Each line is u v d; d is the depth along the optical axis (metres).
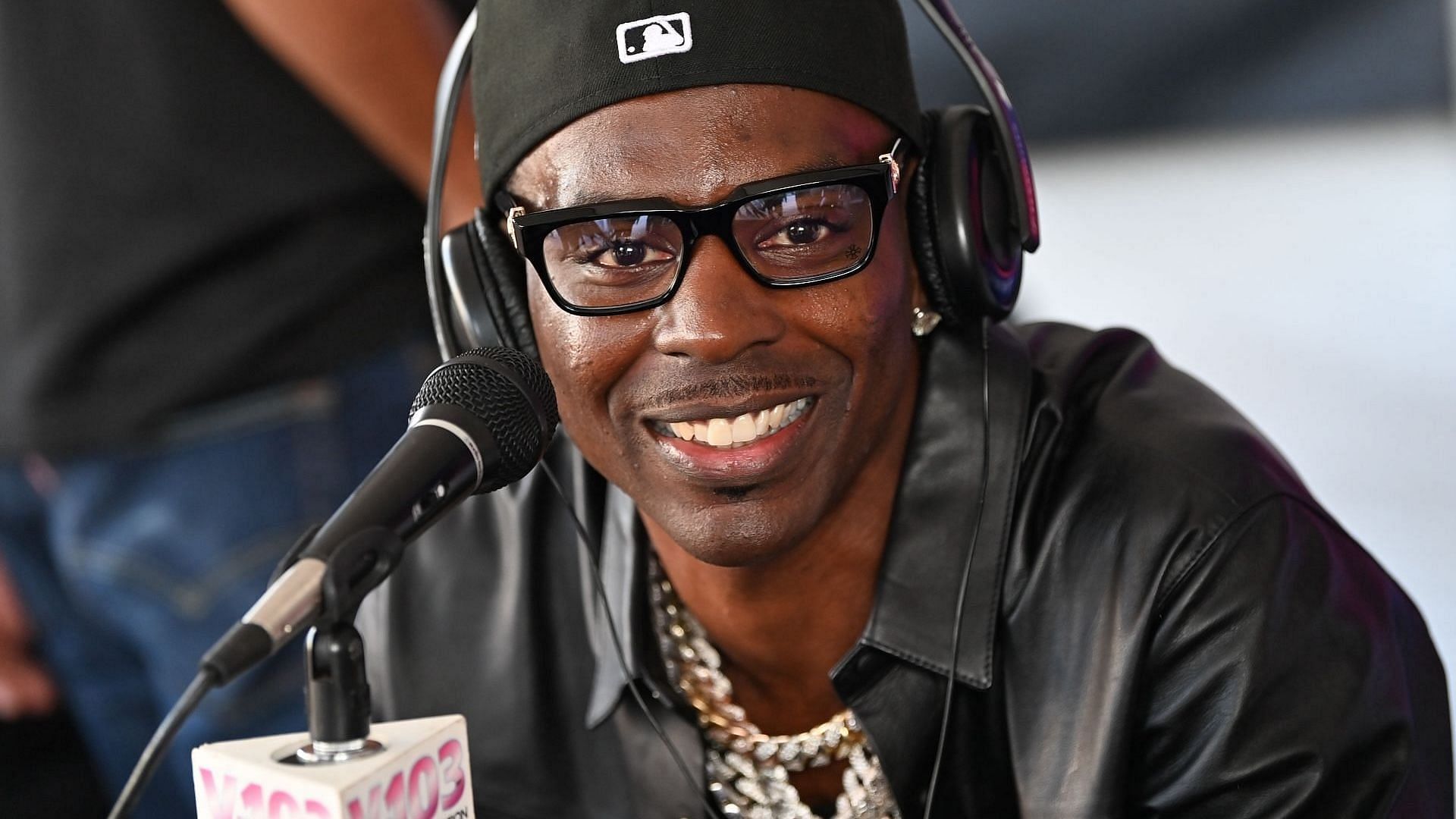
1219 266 8.63
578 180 1.68
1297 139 10.01
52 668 3.55
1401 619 1.89
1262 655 1.76
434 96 2.87
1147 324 8.05
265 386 2.91
